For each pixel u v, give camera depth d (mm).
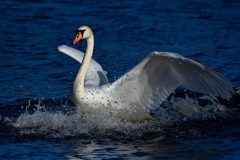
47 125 13742
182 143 12781
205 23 22031
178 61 12945
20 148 12453
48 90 16344
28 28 21531
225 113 14641
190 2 24484
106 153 12172
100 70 15047
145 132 13492
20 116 14094
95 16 22781
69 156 11984
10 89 16375
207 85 13203
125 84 13609
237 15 22922
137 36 20641
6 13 23062
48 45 19969
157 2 24469
